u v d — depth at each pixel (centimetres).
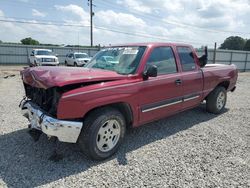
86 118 334
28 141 409
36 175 307
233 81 629
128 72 391
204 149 390
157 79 412
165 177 307
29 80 365
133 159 354
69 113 311
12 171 315
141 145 404
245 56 2923
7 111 592
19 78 1423
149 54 411
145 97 394
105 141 351
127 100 365
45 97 344
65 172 316
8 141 408
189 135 451
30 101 384
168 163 343
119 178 304
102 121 336
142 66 394
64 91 313
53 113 323
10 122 505
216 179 303
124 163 342
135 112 384
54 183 291
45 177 303
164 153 374
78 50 3338
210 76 541
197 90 510
